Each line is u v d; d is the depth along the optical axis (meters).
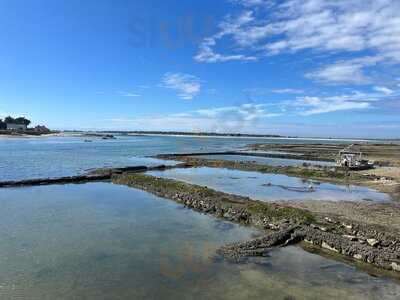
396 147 124.88
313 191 31.58
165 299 11.39
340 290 12.09
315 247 16.30
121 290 11.97
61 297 11.47
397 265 13.69
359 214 22.05
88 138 191.50
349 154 51.56
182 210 23.81
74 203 25.66
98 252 15.49
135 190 31.42
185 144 140.75
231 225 20.25
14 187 32.34
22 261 14.36
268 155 76.69
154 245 16.50
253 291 11.93
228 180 38.62
